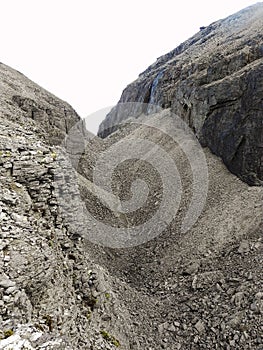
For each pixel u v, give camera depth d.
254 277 13.03
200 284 14.11
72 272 9.75
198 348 11.13
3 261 6.99
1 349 5.73
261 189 19.67
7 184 8.74
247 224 17.09
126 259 18.19
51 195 9.76
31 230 8.19
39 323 6.93
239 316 11.48
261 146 20.98
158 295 14.57
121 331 10.63
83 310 9.28
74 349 7.07
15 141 9.97
